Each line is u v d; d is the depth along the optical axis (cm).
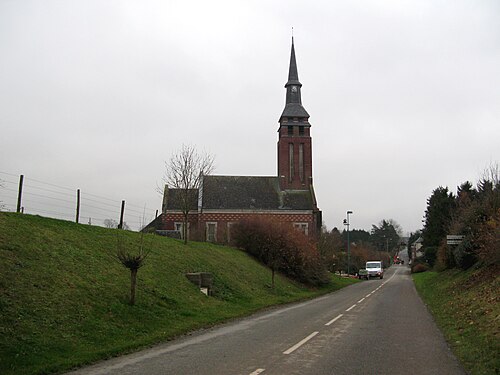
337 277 5509
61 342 1031
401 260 15788
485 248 2375
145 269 1925
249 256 3694
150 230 3644
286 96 6869
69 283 1391
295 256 3775
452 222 4238
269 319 1694
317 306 2277
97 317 1264
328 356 984
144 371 848
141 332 1262
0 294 1135
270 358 962
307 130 6675
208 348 1082
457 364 914
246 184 6431
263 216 4219
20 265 1349
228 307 1922
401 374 831
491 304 1519
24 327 1037
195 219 6059
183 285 1984
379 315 1811
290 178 6512
